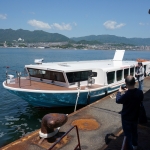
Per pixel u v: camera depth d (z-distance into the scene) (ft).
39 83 38.50
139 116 15.05
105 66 44.62
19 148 17.26
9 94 56.34
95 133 20.84
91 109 28.81
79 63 48.06
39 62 41.96
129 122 13.71
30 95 33.50
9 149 17.04
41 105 36.27
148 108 29.32
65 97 34.06
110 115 26.50
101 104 31.35
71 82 36.17
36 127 33.73
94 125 22.99
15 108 43.86
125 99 13.51
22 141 18.38
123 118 13.94
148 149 17.10
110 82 42.22
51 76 37.70
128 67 49.03
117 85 43.86
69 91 33.40
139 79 39.63
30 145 17.80
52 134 18.54
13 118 37.70
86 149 17.65
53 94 32.91
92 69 40.50
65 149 17.44
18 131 32.22
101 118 25.34
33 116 38.55
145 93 39.45
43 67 38.06
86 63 49.01
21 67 126.21
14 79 41.65
